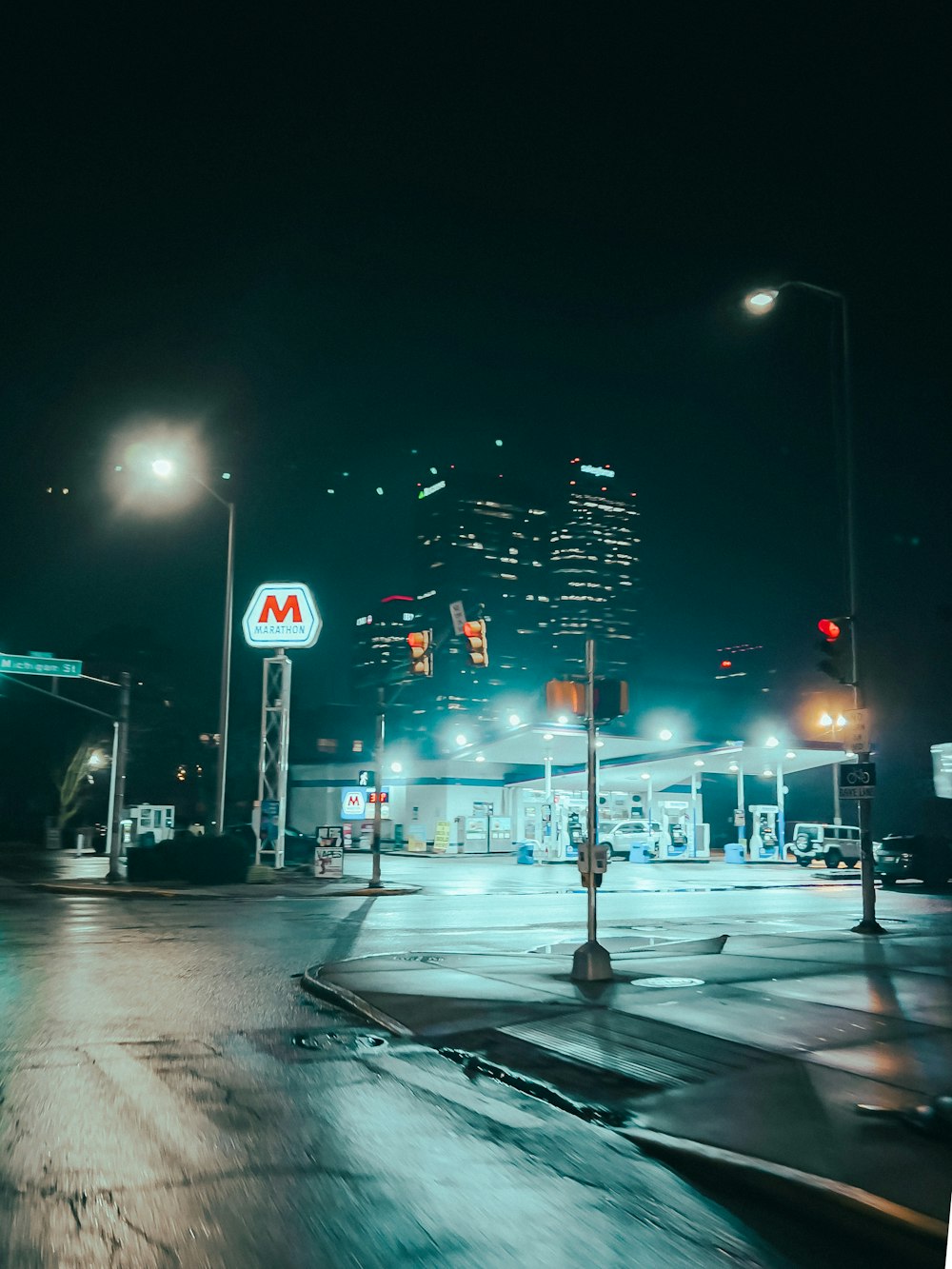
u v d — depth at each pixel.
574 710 12.17
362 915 22.06
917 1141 5.98
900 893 32.94
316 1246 4.67
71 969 13.48
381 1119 6.71
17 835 76.19
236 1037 9.30
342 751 82.50
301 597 39.09
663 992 11.06
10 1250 4.62
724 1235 4.87
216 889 29.94
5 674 31.00
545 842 50.41
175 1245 4.68
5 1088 7.45
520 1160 5.88
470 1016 9.84
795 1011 9.99
